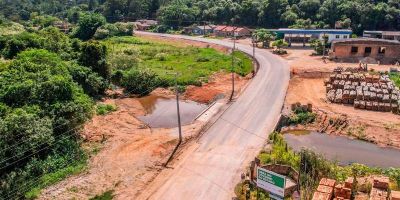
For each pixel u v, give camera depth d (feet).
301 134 145.28
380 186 97.14
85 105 140.77
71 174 115.96
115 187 109.29
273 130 141.08
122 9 516.73
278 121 148.25
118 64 215.72
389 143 134.92
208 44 335.47
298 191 99.09
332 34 301.84
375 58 248.32
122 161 123.24
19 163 113.60
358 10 344.08
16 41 220.64
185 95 192.95
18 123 115.55
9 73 151.02
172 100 187.93
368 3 346.95
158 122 158.10
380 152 130.72
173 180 111.34
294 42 319.68
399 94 165.99
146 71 200.34
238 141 134.00
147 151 129.08
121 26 410.11
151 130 148.15
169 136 140.46
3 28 349.82
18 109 124.47
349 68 219.41
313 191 97.60
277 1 390.42
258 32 332.60
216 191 104.88
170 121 158.61
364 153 130.11
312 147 133.69
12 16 563.89
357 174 111.45
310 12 381.81
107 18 512.63
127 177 114.11
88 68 184.75
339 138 141.18
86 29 382.22
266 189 87.76
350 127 145.59
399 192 91.91
